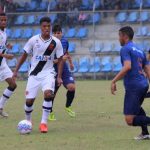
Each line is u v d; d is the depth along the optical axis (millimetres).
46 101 21812
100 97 40438
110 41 68562
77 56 68250
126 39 19172
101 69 65938
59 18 70625
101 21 70312
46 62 22078
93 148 17750
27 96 22125
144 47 66625
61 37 27875
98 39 69000
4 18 27328
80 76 66562
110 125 24453
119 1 72188
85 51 68250
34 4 76312
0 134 21422
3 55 27250
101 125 24500
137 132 21844
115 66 65750
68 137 20516
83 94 43344
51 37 22125
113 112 30250
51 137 20531
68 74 28203
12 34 71375
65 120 26719
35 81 22047
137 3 72188
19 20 72000
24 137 20547
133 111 18922
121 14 70375
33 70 22172
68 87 27984
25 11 75875
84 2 73625
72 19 70375
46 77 21953
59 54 22469
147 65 19375
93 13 69375
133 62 18812
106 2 72500
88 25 70062
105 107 33188
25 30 71500
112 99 38781
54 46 22078
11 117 27953
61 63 22656
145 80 18984
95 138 20203
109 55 67625
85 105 34688
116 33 69062
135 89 18734
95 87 51531
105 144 18641
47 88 21703
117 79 18391
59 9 73812
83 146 18219
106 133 21656
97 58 67375
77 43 69125
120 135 21016
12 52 68812
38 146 18297
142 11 68312
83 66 66562
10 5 75750
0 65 27688
